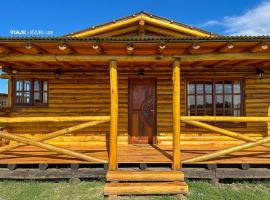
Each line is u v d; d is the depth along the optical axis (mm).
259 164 7125
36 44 6195
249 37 5988
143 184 6105
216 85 9320
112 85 6773
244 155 7625
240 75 9195
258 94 9211
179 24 8656
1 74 9148
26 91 9258
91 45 6281
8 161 6969
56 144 9219
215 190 6352
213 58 6828
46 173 6883
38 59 6902
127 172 6402
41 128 9227
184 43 6098
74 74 9250
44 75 9203
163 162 6773
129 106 9375
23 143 6945
